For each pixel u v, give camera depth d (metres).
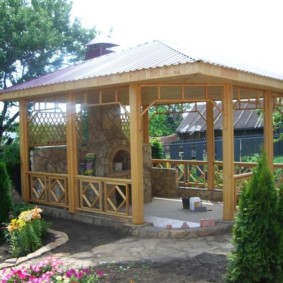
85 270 4.57
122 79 6.92
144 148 10.25
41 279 4.00
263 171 4.18
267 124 9.39
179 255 5.75
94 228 7.80
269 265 4.09
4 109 15.03
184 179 11.87
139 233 7.07
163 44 8.53
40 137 10.57
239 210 4.29
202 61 5.89
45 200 9.53
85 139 10.75
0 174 7.69
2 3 13.98
